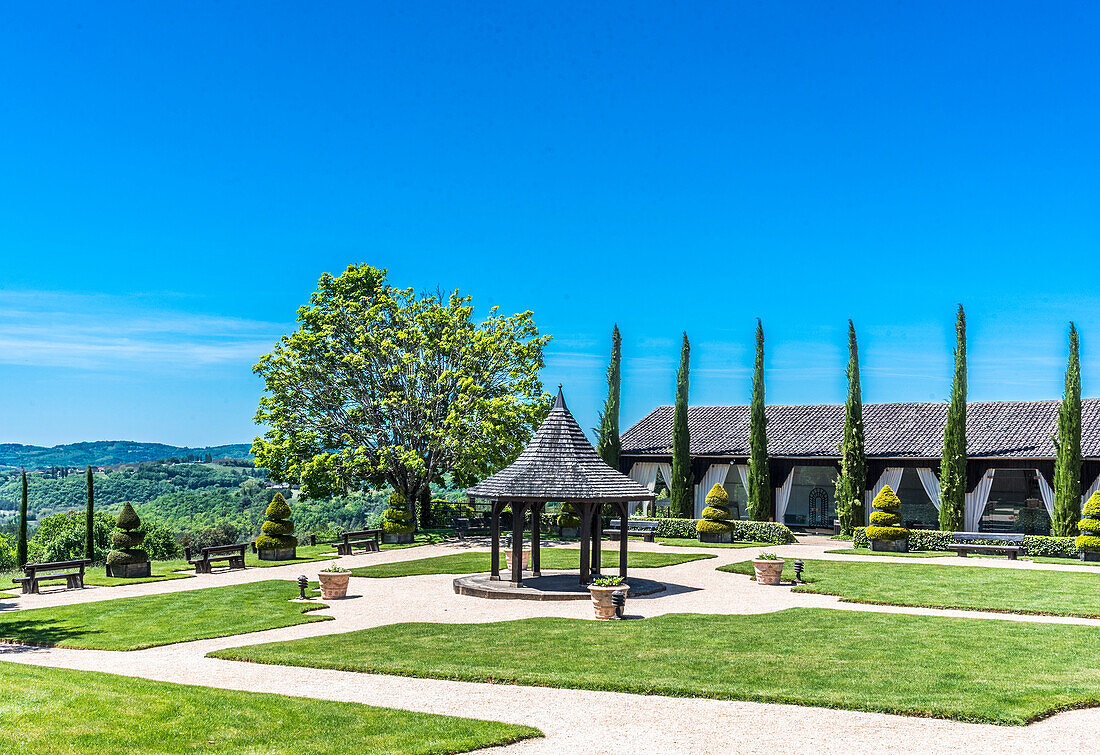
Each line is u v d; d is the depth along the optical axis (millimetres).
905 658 15531
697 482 49125
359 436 45000
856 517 43156
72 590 26766
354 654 16281
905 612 21109
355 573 29484
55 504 90562
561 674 14312
